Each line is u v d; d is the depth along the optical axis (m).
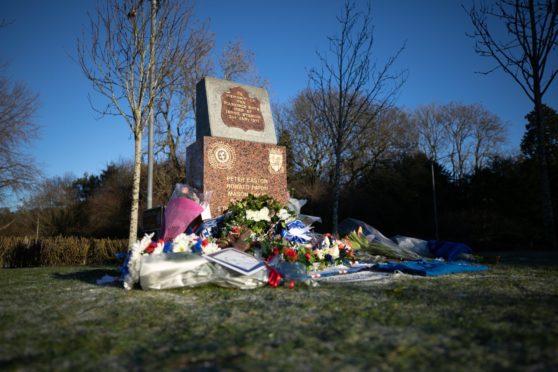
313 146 30.92
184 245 5.02
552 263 7.30
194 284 4.49
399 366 1.96
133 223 9.63
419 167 29.83
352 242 7.82
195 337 2.54
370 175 30.94
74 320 3.07
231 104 8.03
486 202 24.69
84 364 2.10
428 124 39.00
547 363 1.94
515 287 4.23
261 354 2.17
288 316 3.04
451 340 2.35
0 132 22.08
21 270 8.76
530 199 22.78
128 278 4.52
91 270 8.05
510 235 19.69
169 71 10.26
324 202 28.75
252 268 4.50
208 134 7.70
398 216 28.94
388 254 7.62
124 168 41.44
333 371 1.91
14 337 2.62
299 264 4.87
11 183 22.48
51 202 39.50
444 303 3.39
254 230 6.09
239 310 3.30
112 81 9.66
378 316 2.98
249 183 7.57
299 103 31.73
